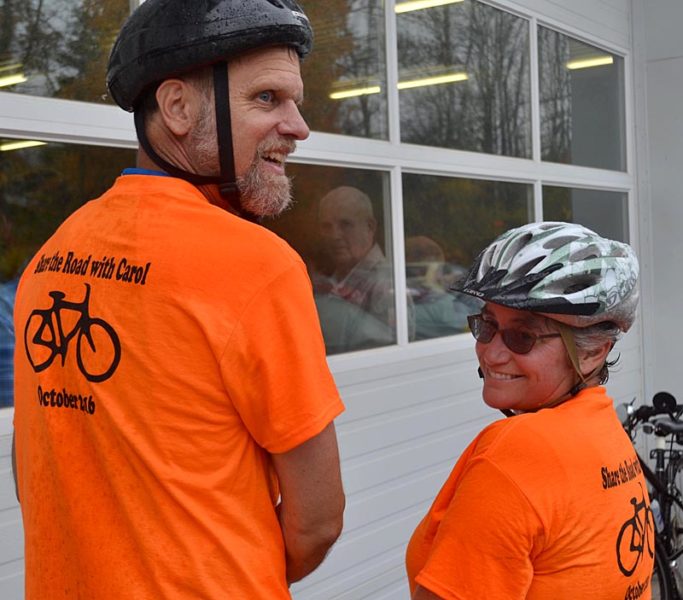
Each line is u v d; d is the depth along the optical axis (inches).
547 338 58.5
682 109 238.2
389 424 153.3
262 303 49.4
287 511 52.6
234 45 51.1
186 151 53.8
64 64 102.0
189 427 48.9
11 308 98.0
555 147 209.2
